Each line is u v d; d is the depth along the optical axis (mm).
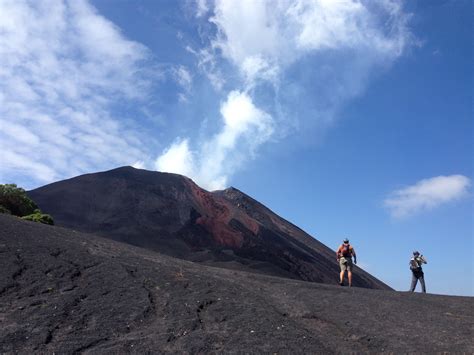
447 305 13453
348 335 10008
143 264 13234
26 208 22250
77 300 9461
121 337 8180
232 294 11523
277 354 8242
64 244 13195
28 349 7270
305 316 10961
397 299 13797
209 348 8109
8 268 10273
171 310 9727
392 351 9156
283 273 38219
